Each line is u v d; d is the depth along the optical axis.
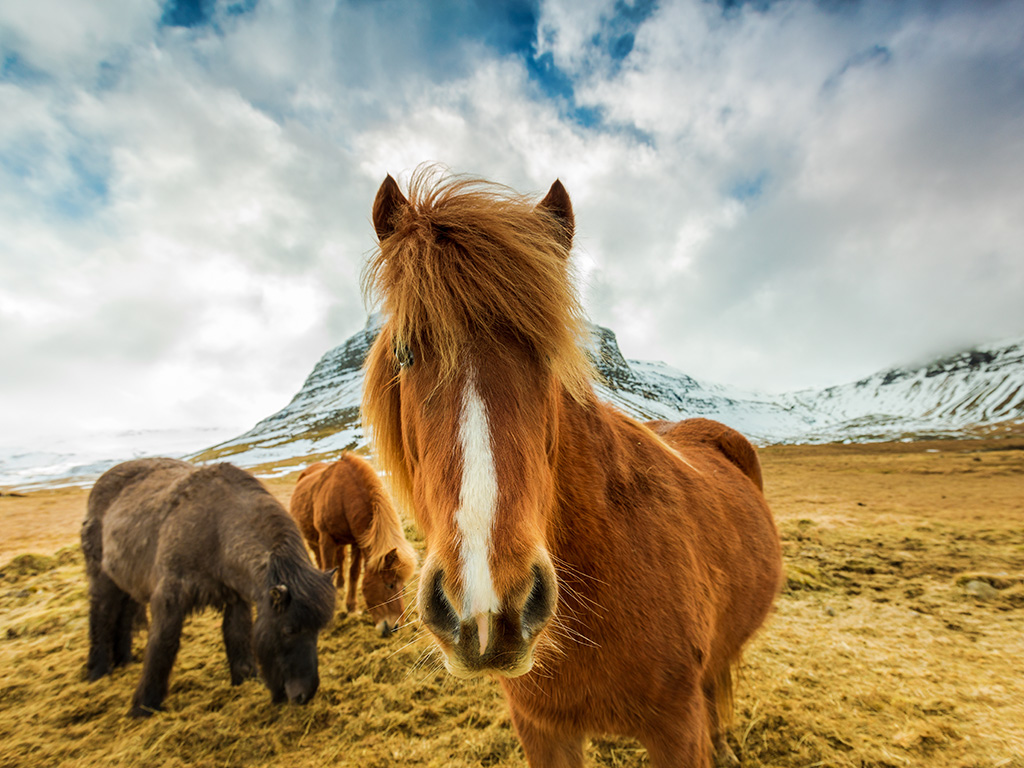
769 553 2.43
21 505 22.78
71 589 6.58
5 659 4.63
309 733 3.33
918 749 2.71
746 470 2.97
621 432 1.80
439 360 1.18
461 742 3.06
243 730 3.38
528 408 1.16
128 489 4.74
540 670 1.44
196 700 3.80
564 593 1.39
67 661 4.55
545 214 1.40
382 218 1.43
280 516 4.16
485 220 1.26
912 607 4.79
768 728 2.95
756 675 3.55
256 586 3.78
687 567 1.58
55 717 3.64
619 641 1.40
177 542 4.00
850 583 5.55
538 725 1.58
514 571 0.98
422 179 1.47
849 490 15.05
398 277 1.24
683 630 1.49
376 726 3.32
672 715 1.47
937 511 10.45
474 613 0.94
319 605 3.73
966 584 5.31
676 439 2.94
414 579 5.22
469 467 1.05
